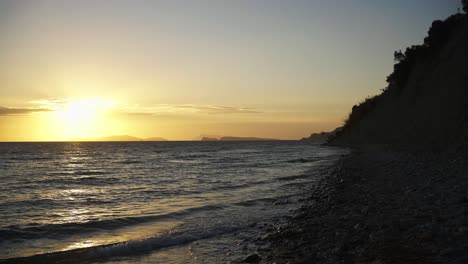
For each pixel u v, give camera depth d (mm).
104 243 9312
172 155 64688
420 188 11805
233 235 9828
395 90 64312
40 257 7867
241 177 26328
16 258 7781
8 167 39219
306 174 26531
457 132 25141
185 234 9859
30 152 78000
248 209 13703
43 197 17734
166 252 8391
